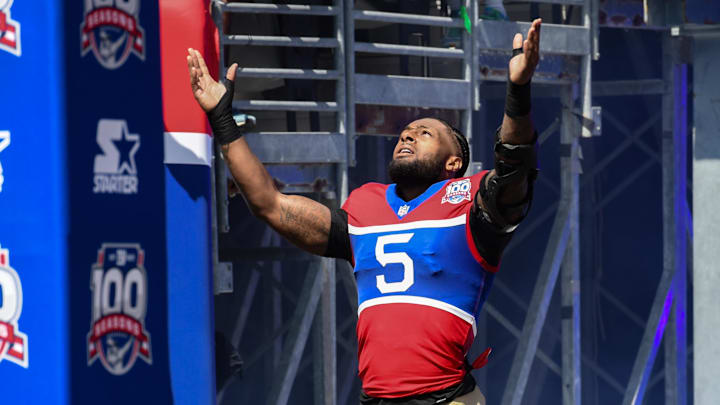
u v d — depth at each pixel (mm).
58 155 20500
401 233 12992
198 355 23188
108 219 21500
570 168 38156
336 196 30984
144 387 22203
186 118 23000
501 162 12008
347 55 30625
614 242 53156
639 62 46469
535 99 52281
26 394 20969
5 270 21109
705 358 36812
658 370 53844
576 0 37125
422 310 12703
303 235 13664
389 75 32812
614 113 52219
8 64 20797
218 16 28172
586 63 37656
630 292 52969
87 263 21016
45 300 20625
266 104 29094
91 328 21078
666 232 42375
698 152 37062
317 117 31250
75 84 20812
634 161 52625
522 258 53656
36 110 20594
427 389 12672
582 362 51312
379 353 12906
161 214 22672
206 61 23359
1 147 20953
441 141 13469
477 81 33844
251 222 47281
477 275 12789
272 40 29141
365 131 31641
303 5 29609
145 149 22312
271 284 45875
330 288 31781
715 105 36656
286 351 31141
